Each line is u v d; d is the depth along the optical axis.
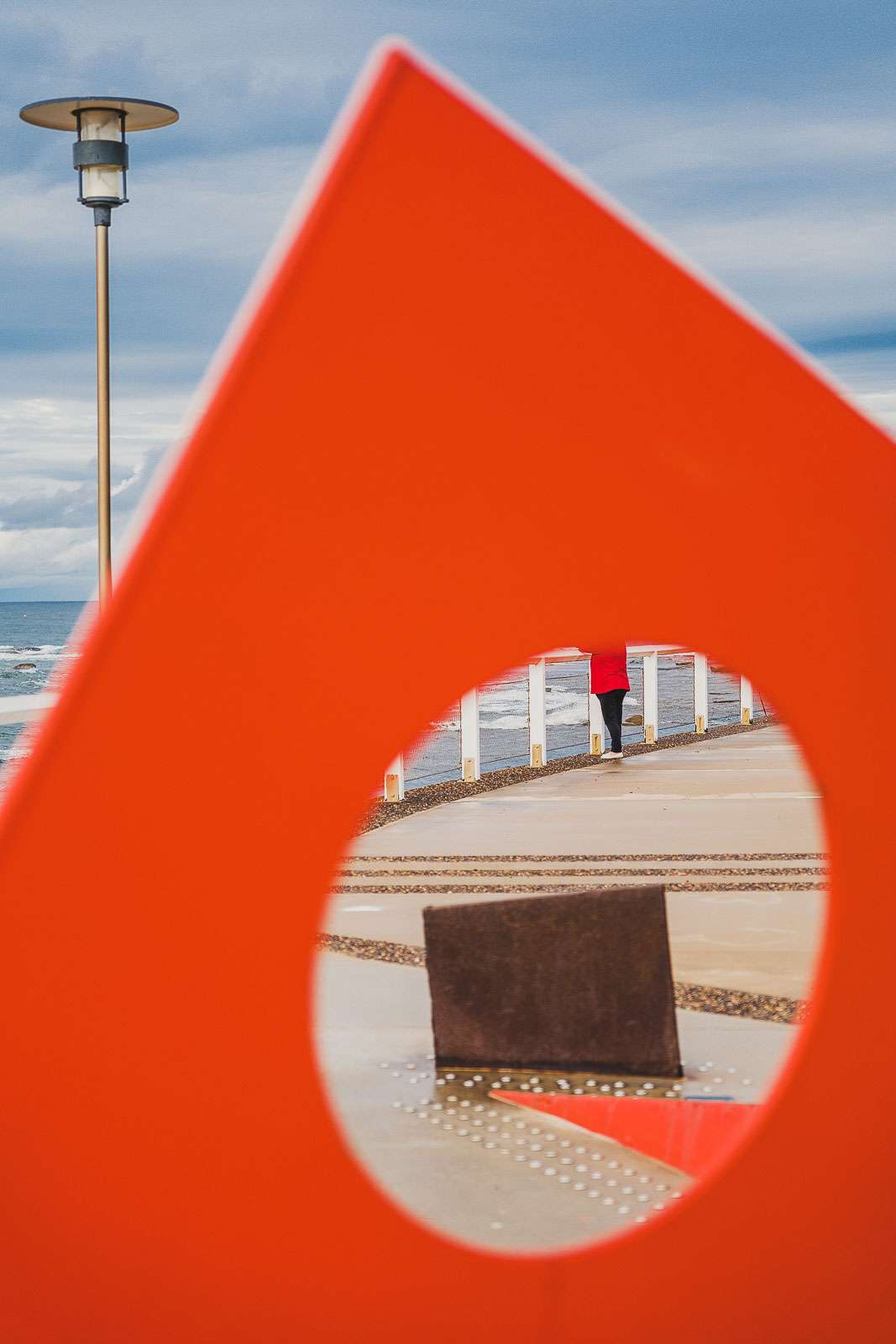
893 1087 3.81
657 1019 7.18
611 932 7.22
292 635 3.48
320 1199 3.59
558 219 3.54
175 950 3.49
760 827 14.98
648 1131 6.32
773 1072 7.25
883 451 3.71
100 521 16.11
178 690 3.46
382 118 3.48
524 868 12.80
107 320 16.30
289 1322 3.63
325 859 3.51
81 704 3.45
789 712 3.72
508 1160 6.14
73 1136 3.52
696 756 23.17
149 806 3.47
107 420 16.06
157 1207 3.55
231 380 3.45
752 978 8.94
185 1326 3.60
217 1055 3.52
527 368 3.54
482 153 3.50
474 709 20.19
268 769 3.49
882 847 3.78
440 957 7.32
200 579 3.45
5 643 132.50
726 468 3.64
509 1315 3.72
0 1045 3.49
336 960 9.61
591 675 23.50
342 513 3.49
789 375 3.66
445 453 3.51
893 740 3.76
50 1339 3.58
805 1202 3.83
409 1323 3.68
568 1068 7.24
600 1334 3.77
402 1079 7.21
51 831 3.46
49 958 3.48
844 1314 3.87
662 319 3.59
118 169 16.20
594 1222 5.50
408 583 3.52
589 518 3.58
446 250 3.50
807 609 3.70
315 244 3.46
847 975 3.79
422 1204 5.66
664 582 3.62
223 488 3.45
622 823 15.45
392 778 17.97
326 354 3.47
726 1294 3.82
